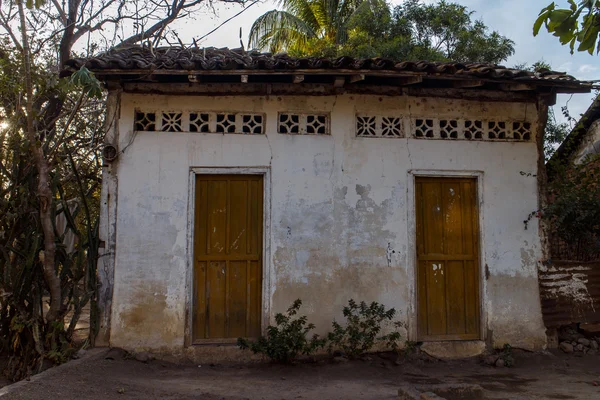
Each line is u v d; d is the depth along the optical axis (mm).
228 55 7105
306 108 6637
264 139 6547
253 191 6578
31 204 6297
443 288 6730
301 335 6020
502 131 6973
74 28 8953
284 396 4887
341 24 16078
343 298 6430
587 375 5828
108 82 6293
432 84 6801
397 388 5250
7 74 6367
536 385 5410
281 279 6387
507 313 6652
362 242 6531
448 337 6641
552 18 2789
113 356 5953
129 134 6414
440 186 6871
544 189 6910
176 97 6508
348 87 6676
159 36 8477
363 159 6641
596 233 6848
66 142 7844
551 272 6789
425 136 6848
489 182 6824
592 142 8438
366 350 6348
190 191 6418
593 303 6863
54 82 6324
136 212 6328
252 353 6242
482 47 14242
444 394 4445
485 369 6148
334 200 6543
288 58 6301
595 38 2793
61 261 6371
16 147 6289
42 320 6188
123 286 6234
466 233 6836
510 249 6762
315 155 6582
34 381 4637
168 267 6289
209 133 6496
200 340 6332
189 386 5160
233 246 6492
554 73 6762
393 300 6496
